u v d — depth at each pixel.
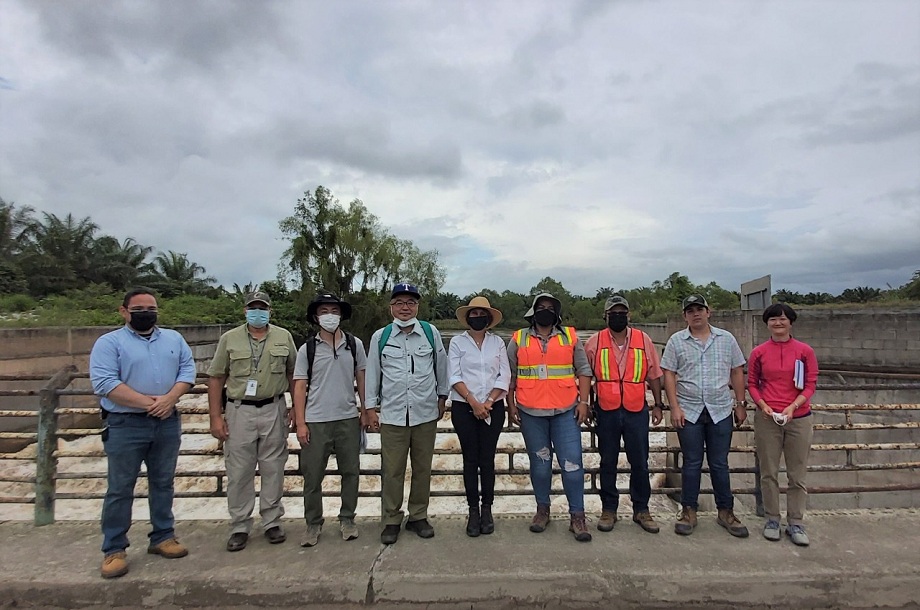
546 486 4.04
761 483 3.99
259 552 3.70
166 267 42.91
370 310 31.66
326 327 3.77
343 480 3.93
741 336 10.54
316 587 3.30
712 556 3.61
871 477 7.71
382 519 3.94
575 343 4.07
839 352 8.24
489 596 3.30
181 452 4.38
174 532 3.94
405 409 3.84
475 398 3.87
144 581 3.32
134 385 3.43
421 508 4.00
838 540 3.87
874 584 3.36
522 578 3.32
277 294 31.88
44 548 3.81
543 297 3.99
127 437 3.40
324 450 3.80
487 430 3.99
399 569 3.42
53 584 3.32
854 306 14.91
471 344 4.04
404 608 3.28
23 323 14.76
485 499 4.04
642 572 3.37
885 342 7.76
